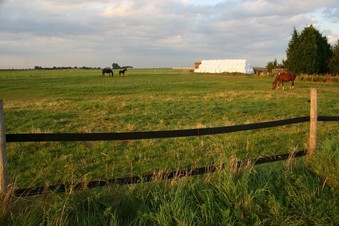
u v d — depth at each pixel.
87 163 7.74
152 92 27.81
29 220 3.46
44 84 39.34
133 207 4.07
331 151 5.48
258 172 5.08
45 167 7.41
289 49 51.59
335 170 5.01
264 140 9.92
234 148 9.02
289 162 5.52
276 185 4.71
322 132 10.80
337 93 26.06
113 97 22.94
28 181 6.53
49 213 3.65
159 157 8.23
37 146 8.89
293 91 27.95
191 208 4.02
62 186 4.25
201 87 34.19
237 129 5.38
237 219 3.96
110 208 3.73
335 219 4.11
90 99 21.89
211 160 7.95
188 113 15.39
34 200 3.92
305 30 49.22
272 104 18.72
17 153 8.31
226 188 4.30
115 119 13.70
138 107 17.20
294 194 4.46
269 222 4.01
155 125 12.55
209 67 94.56
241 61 87.50
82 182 4.29
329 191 4.73
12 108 16.56
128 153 8.45
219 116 14.79
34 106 17.44
